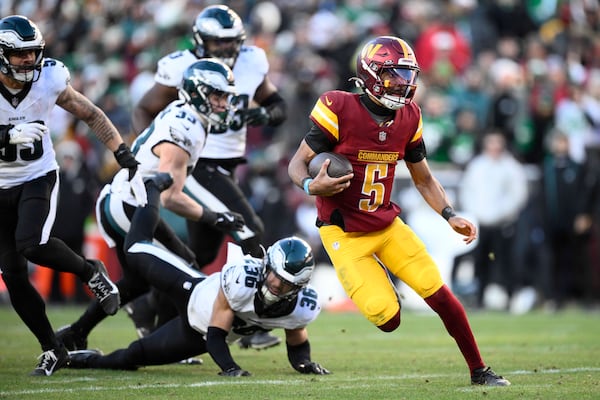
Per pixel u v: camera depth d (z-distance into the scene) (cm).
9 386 1823
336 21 5000
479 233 3900
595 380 1897
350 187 1839
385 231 1859
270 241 4003
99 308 2164
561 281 3975
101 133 2009
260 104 2609
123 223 2194
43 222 1925
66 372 2030
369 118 1819
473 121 4172
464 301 3934
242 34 2419
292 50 4750
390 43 1794
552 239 3969
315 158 1791
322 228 1895
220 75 2134
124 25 5447
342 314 3759
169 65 2427
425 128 4156
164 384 1842
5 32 1850
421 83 4606
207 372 2061
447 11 4950
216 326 1955
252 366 2178
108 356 2069
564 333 3009
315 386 1823
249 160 4162
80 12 5656
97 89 4916
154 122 2181
